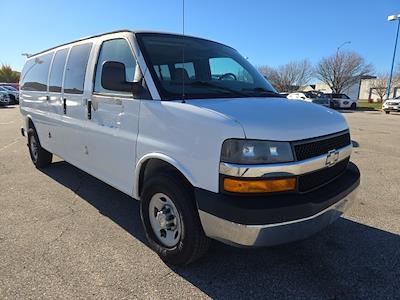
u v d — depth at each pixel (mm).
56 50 5199
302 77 64938
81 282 2857
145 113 3117
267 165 2469
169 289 2791
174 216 3006
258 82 3955
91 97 3910
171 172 2986
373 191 5273
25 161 7020
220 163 2504
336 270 3082
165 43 3539
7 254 3275
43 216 4176
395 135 11961
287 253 3346
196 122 2662
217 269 3068
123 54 3516
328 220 2812
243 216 2412
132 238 3625
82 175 5938
